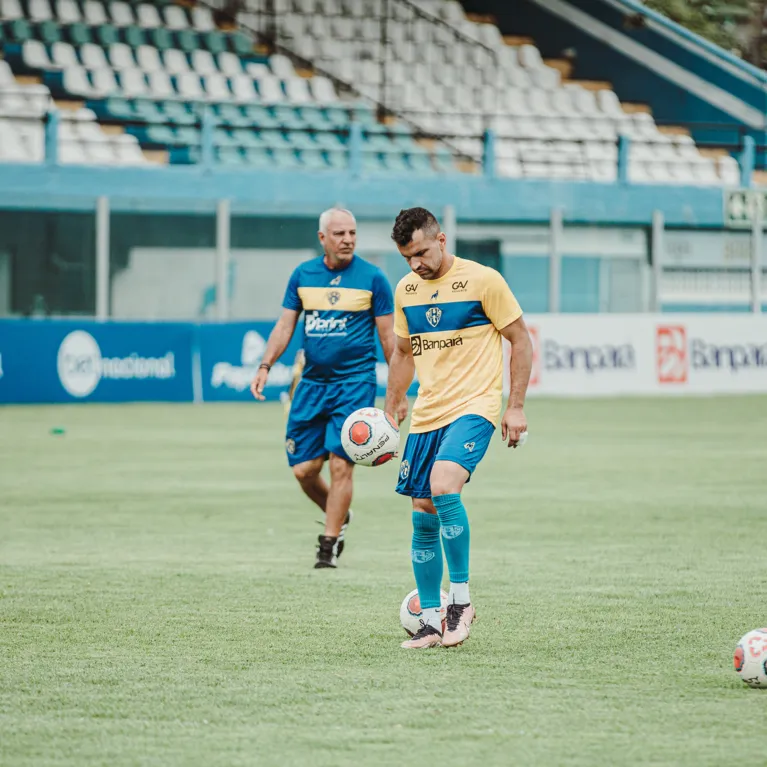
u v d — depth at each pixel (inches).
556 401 2726.4
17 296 2952.8
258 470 1596.9
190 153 3336.6
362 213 3216.0
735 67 4131.4
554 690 605.0
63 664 657.6
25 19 3599.9
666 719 555.2
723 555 1010.7
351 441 812.0
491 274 707.4
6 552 1024.9
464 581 698.8
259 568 954.1
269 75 3764.8
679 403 2689.5
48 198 2952.8
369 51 3988.7
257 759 500.4
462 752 508.7
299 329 2770.7
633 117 4050.2
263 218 3149.6
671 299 3506.4
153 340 2657.5
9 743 522.0
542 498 1359.5
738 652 606.9
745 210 3528.5
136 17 3772.1
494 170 3371.1
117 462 1673.2
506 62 4111.7
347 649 691.4
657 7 5211.6
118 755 506.3
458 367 711.7
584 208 3405.5
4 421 2249.0
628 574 926.4
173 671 642.2
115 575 922.7
